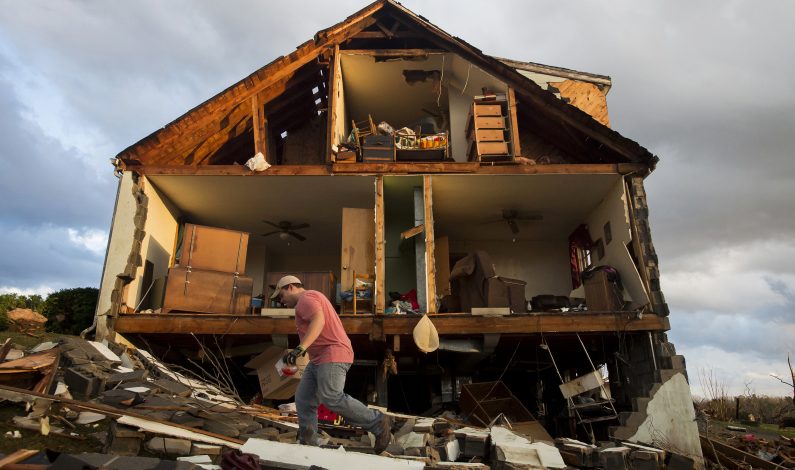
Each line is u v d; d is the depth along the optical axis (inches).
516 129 468.8
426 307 413.1
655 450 301.4
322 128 584.4
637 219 444.8
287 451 170.1
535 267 604.7
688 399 381.1
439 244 515.8
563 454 296.4
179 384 275.0
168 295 400.8
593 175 457.7
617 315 402.9
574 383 398.9
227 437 201.9
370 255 438.0
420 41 530.6
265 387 385.4
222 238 421.7
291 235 560.1
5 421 185.6
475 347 410.3
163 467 137.7
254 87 463.5
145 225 434.6
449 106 554.3
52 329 429.4
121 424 181.2
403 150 463.2
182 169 441.4
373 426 203.9
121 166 438.3
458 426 298.4
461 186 476.4
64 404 196.2
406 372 493.7
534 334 408.8
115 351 331.3
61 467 128.4
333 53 494.3
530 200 507.8
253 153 538.0
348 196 491.2
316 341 205.9
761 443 419.8
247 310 412.5
